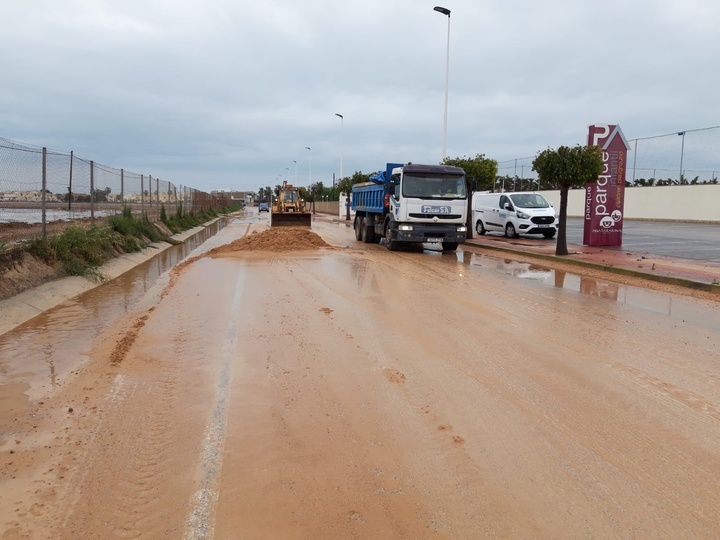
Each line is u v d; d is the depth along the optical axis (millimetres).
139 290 11844
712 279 11977
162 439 4445
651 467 3961
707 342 7250
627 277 13164
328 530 3234
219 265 15469
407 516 3373
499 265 15469
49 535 3209
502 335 7523
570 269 14641
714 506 3471
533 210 23844
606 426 4637
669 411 4945
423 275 13305
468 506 3477
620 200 20031
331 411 4973
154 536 3193
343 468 3959
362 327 7969
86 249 13555
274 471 3916
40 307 9609
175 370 6164
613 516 3365
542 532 3211
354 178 51688
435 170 18719
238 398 5297
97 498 3592
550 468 3947
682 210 36250
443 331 7738
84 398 5344
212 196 65062
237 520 3334
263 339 7344
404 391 5445
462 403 5133
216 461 4066
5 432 4582
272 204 40688
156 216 27938
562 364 6254
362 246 21812
